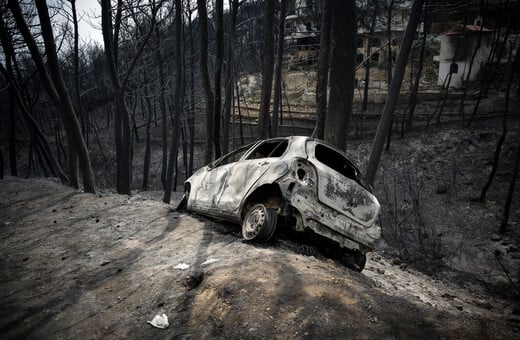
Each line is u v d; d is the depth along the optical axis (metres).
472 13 37.19
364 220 5.34
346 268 5.55
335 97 10.17
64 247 5.93
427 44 40.09
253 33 36.19
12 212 8.34
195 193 7.54
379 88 37.91
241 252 4.79
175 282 4.16
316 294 3.39
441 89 34.72
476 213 21.19
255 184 5.42
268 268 3.98
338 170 5.96
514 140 26.11
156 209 8.24
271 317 3.13
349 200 5.22
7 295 4.30
